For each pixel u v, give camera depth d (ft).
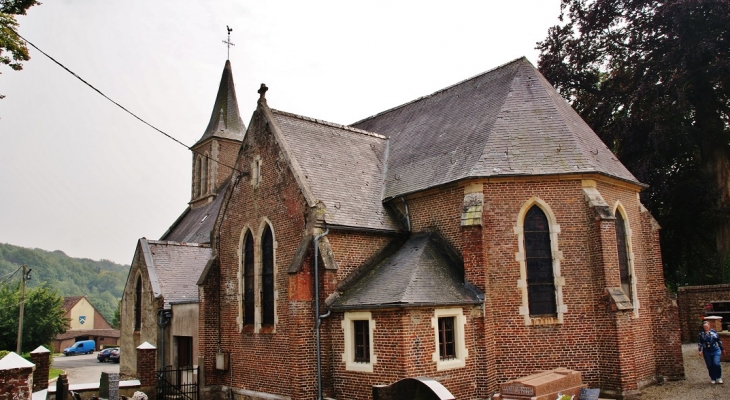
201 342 77.56
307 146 73.41
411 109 90.94
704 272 121.49
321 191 67.41
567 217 61.26
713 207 101.60
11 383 44.96
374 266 65.57
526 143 64.64
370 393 56.34
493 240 60.80
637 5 111.34
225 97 155.53
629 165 106.63
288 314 63.26
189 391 78.28
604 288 58.44
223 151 149.18
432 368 54.49
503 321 59.72
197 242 117.29
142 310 98.89
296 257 62.03
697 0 97.25
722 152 107.24
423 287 56.08
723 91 105.60
